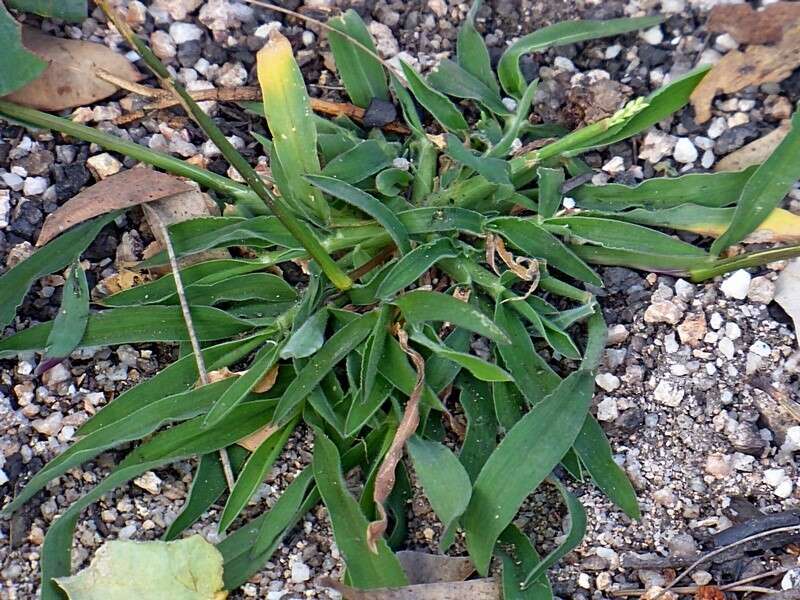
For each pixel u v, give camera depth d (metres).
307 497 0.29
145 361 0.32
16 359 0.31
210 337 0.31
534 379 0.30
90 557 0.28
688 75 0.31
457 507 0.26
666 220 0.32
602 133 0.32
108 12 0.21
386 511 0.29
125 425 0.28
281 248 0.33
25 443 0.30
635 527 0.29
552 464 0.27
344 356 0.29
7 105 0.33
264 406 0.29
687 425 0.30
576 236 0.32
